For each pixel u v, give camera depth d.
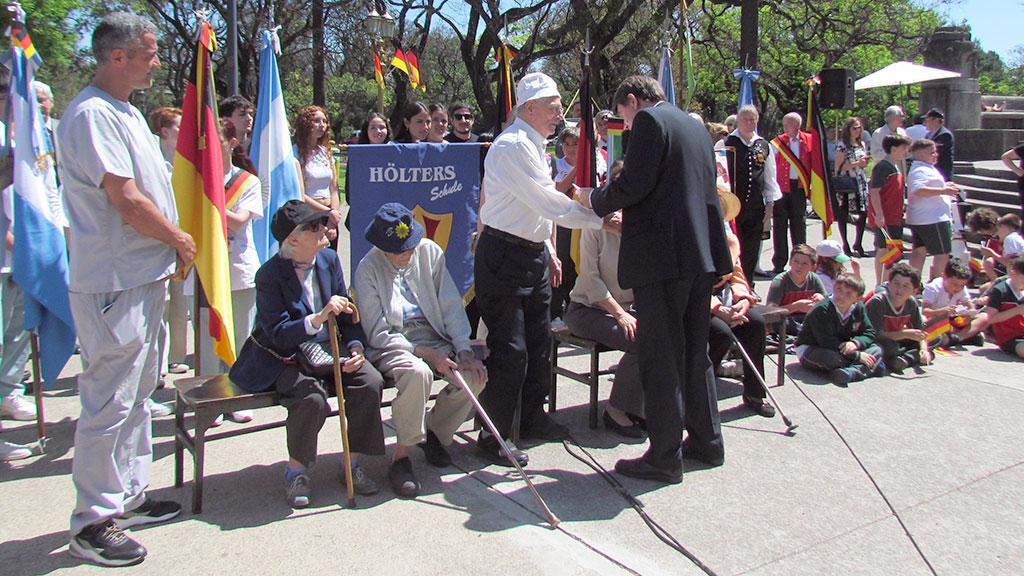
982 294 7.06
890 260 7.79
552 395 4.79
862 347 5.48
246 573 2.94
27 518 3.40
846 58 27.39
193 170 3.91
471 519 3.39
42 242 4.04
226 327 3.89
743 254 8.10
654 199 3.52
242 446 4.21
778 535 3.27
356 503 3.54
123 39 2.92
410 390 3.59
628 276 3.61
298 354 3.59
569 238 6.40
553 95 3.79
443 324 4.07
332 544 3.16
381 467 3.96
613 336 4.30
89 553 3.01
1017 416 4.70
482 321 4.18
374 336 3.81
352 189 5.20
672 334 3.64
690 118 3.67
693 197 3.54
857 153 10.91
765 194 8.08
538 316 4.13
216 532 3.26
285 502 3.54
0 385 4.61
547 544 3.17
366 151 5.18
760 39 27.72
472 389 3.87
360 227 5.22
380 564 3.01
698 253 3.52
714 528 3.32
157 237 3.02
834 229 13.68
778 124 37.41
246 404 3.47
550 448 4.24
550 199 3.73
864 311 5.49
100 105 2.91
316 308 3.72
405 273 3.99
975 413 4.76
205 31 3.90
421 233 3.82
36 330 4.16
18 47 4.19
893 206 7.81
